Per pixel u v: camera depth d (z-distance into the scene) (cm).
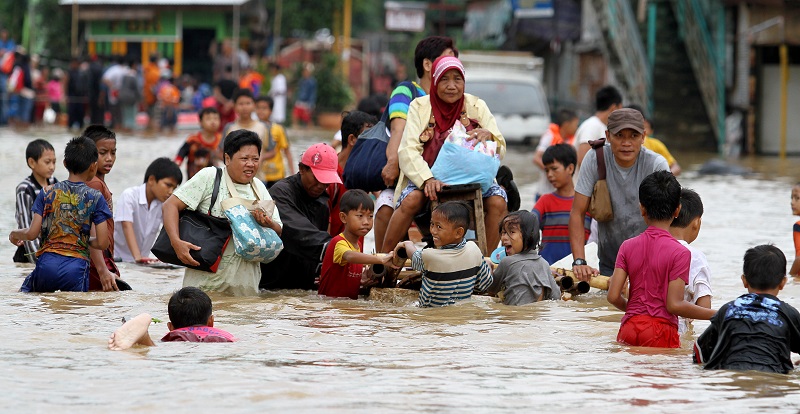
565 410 1059
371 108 2856
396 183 2030
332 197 2067
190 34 9250
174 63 9112
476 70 6306
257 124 3009
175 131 7138
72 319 1579
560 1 7344
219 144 3025
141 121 7762
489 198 1983
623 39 6297
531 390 1141
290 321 1600
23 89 6694
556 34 7312
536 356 1345
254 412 1023
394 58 11294
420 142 1953
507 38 8144
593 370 1259
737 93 6038
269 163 3077
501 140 2009
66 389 1105
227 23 9169
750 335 1288
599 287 1884
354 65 10231
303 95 8262
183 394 1086
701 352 1312
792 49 6059
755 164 5316
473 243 1797
